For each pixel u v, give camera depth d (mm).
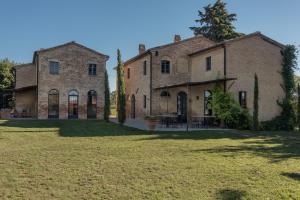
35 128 24391
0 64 50469
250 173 9648
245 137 19531
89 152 13172
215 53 28484
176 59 33000
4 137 18594
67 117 37906
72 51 38406
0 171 9883
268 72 28844
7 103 49312
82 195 7730
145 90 33875
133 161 11328
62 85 37906
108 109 31000
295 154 13086
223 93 26547
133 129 23312
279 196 7617
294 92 29500
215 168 10266
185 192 7910
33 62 42875
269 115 28516
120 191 7996
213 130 23297
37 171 9875
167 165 10688
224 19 52312
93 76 39125
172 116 27703
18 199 7461
